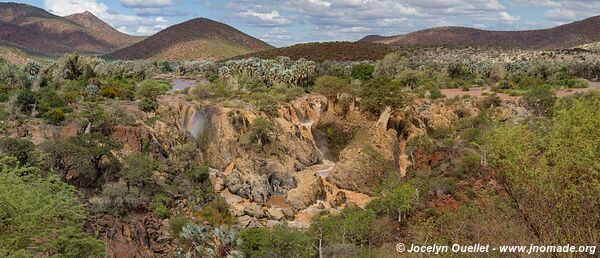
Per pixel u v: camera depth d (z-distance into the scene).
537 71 133.38
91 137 57.03
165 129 71.94
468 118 83.19
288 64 155.50
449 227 24.78
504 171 20.03
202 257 42.94
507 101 90.12
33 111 66.19
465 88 111.88
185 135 74.00
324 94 86.44
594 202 16.86
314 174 67.06
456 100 92.19
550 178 18.03
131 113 72.44
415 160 72.25
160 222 51.38
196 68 186.25
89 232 44.84
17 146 49.09
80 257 33.78
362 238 44.28
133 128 66.38
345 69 145.88
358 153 71.75
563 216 17.19
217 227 49.00
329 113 84.69
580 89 108.19
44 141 55.03
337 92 85.75
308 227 51.47
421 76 121.69
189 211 55.62
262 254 42.50
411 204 50.19
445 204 50.59
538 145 20.12
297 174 67.12
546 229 17.25
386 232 44.81
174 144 70.62
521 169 19.22
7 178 30.41
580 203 17.19
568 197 17.42
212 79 141.38
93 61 127.69
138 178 54.78
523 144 19.78
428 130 81.75
